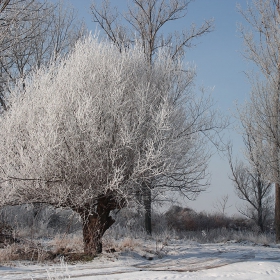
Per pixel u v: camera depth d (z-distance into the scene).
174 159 9.52
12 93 9.55
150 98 9.13
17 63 17.02
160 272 7.55
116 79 8.94
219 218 31.91
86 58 9.24
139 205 9.30
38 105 8.86
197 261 9.12
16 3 14.24
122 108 8.73
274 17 18.19
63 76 9.05
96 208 9.51
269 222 29.05
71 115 8.29
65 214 14.55
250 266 8.20
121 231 14.84
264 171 17.73
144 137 8.97
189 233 22.16
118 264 8.42
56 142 8.09
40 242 11.02
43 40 19.03
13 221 14.36
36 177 8.20
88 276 7.05
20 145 8.69
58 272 7.48
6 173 8.38
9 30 14.35
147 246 11.28
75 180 8.25
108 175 8.22
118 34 18.23
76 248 10.38
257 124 17.81
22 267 8.04
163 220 21.53
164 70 10.66
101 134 8.33
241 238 16.72
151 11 18.69
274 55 17.91
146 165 8.12
